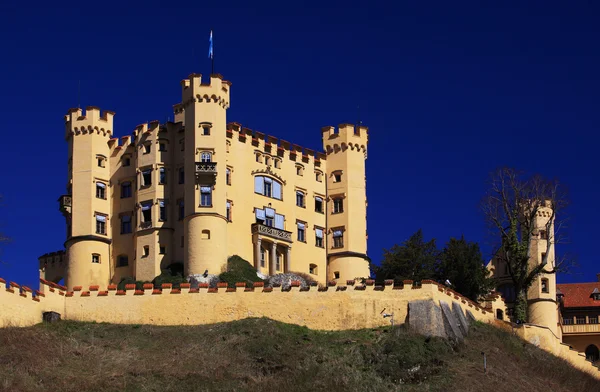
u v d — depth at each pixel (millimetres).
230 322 88188
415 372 80750
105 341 84812
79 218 108875
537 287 112375
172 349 83500
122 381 77250
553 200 102438
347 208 114625
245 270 104500
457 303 90500
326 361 82250
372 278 109438
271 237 109500
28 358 78812
